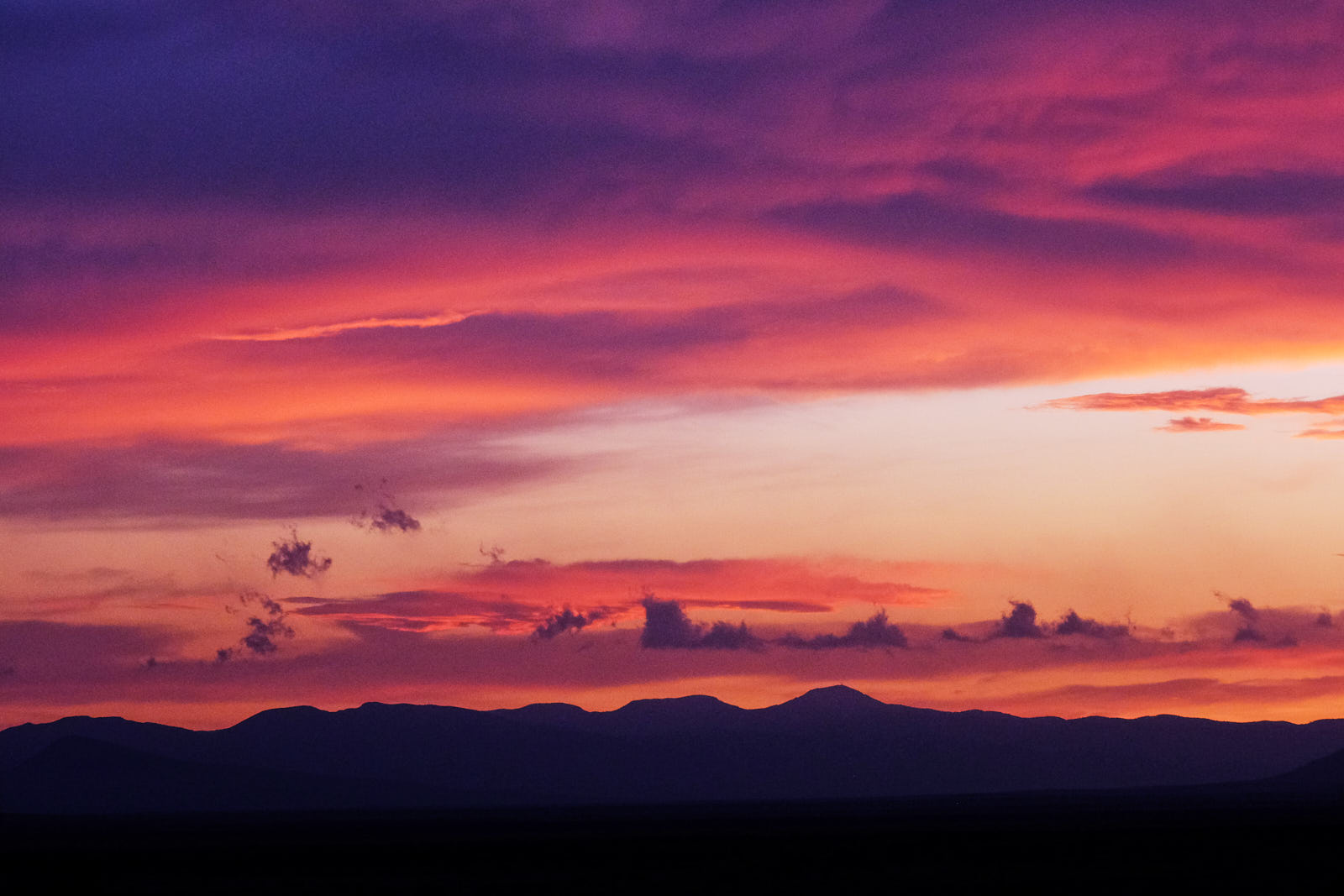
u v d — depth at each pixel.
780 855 190.25
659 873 156.50
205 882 152.12
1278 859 167.25
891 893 125.81
